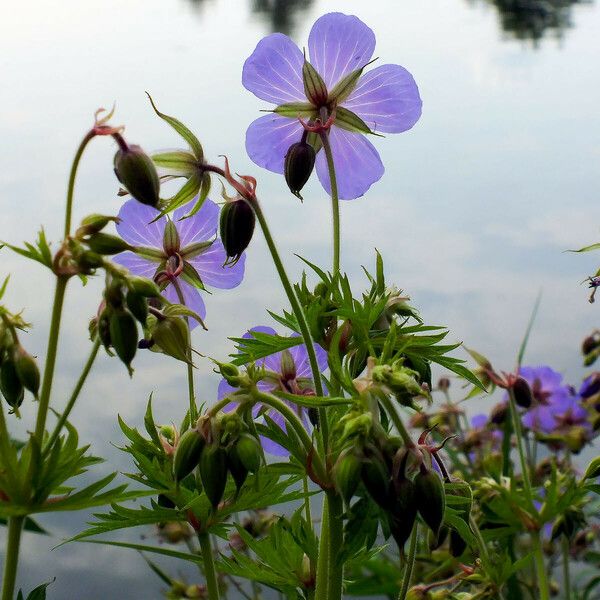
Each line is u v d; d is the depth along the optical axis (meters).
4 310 0.25
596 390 0.46
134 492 0.25
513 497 0.37
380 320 0.30
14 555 0.25
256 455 0.26
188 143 0.28
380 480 0.24
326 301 0.30
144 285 0.24
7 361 0.25
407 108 0.32
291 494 0.28
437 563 0.44
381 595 0.45
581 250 0.31
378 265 0.30
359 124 0.32
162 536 0.45
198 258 0.32
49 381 0.24
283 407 0.26
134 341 0.25
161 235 0.31
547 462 0.48
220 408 0.26
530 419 0.49
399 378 0.25
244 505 0.28
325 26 0.31
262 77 0.32
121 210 0.31
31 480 0.24
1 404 0.24
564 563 0.44
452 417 0.49
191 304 0.32
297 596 0.30
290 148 0.30
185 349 0.28
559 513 0.36
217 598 0.28
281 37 0.31
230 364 0.26
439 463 0.29
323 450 0.27
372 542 0.25
